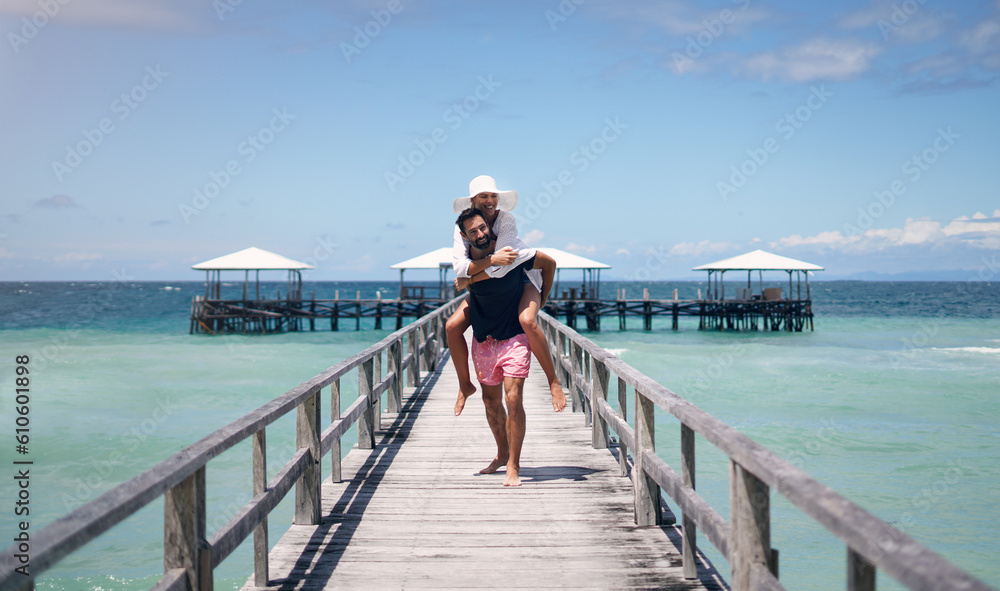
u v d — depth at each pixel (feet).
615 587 10.64
